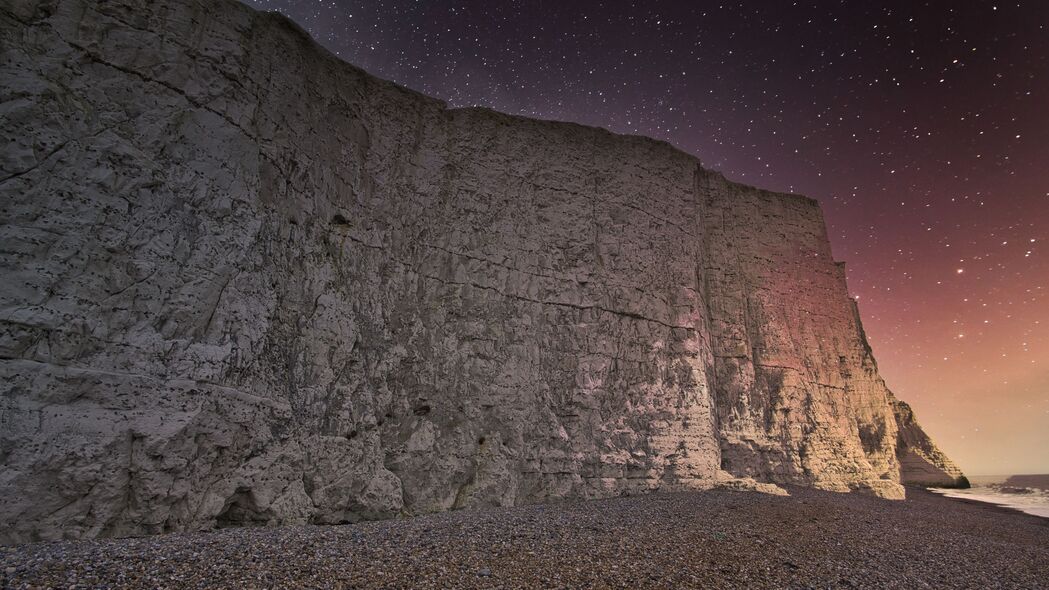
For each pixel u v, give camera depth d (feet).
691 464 58.29
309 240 42.75
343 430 40.16
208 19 38.91
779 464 70.38
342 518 37.93
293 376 38.45
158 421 29.17
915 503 68.18
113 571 19.56
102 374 28.19
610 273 61.05
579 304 58.29
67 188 29.84
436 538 28.19
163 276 32.19
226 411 32.42
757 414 71.92
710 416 63.05
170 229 33.27
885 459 82.38
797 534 36.29
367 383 43.65
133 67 34.19
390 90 53.72
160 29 35.91
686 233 68.54
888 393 123.95
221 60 38.65
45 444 25.66
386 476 41.42
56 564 19.76
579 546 28.32
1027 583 31.22
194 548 23.04
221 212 36.22
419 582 21.25
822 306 83.30
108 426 27.58
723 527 35.94
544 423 52.75
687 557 27.78
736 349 73.10
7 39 29.86
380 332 46.06
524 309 55.11
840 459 75.51
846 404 81.15
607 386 57.26
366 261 46.98
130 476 27.86
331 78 48.32
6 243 27.32
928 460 118.11
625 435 56.39
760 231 81.51
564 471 51.85
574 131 64.18
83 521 25.99
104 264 30.04
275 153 41.39
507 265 55.42
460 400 48.93
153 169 33.37
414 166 53.16
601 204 63.00
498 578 22.47
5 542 23.70
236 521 32.60
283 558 22.53
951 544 39.70
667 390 60.49
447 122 56.85
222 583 19.35
